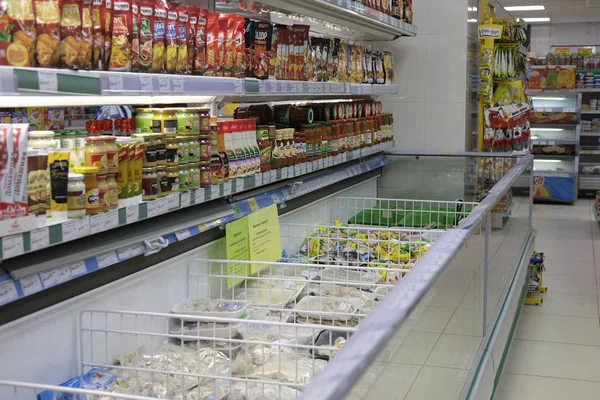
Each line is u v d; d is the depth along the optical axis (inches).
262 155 126.5
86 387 77.9
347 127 172.2
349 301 113.2
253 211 123.8
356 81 175.9
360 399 40.1
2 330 72.3
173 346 94.9
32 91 64.8
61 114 105.6
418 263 70.9
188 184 100.6
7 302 68.5
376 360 43.2
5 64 65.1
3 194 64.9
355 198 185.5
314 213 168.7
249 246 119.6
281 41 129.3
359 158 199.3
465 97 223.8
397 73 229.0
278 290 117.9
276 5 135.7
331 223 180.4
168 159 95.3
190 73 96.6
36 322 77.4
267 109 146.2
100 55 77.6
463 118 224.5
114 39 79.4
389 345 47.1
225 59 105.3
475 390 97.0
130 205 85.7
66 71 69.6
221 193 110.0
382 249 148.8
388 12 184.4
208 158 105.0
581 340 189.8
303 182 154.5
